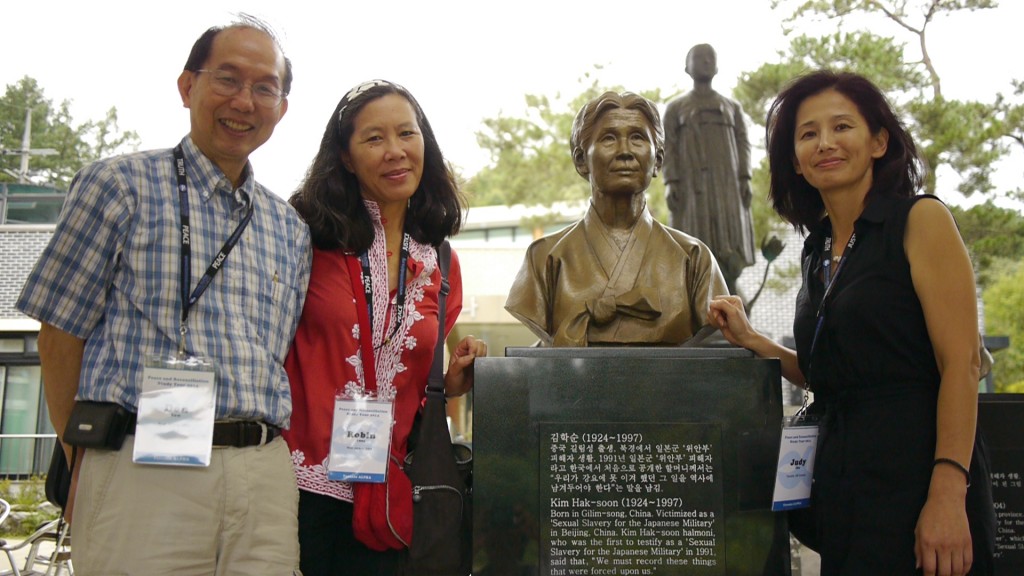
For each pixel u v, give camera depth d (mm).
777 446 2643
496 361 2662
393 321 2830
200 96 2504
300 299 2750
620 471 2631
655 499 2623
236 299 2477
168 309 2381
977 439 2473
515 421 2645
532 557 2598
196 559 2318
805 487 2623
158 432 2279
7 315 13148
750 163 6164
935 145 10680
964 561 2270
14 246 13383
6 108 14859
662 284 3172
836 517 2492
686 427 2643
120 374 2332
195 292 2410
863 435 2473
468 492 2826
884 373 2477
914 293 2469
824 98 2717
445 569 2688
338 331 2746
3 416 12625
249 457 2428
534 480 2625
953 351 2367
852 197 2721
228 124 2508
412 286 2910
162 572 2268
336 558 2836
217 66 2502
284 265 2627
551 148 13570
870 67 10906
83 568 2285
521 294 3277
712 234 5898
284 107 2705
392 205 3010
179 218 2449
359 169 2885
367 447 2619
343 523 2818
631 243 3227
